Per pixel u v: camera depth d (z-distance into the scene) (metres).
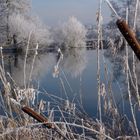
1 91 2.90
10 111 2.89
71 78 11.54
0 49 3.07
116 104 2.96
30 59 23.47
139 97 2.20
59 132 2.02
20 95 2.63
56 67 2.38
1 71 2.90
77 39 34.94
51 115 2.77
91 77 12.26
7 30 34.00
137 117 4.01
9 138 2.76
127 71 2.26
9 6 38.56
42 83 9.16
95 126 2.81
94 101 7.62
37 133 2.86
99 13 2.31
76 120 2.95
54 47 34.75
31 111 1.76
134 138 2.58
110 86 2.73
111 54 2.53
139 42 1.09
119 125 2.69
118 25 1.08
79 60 24.83
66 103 3.00
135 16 1.91
